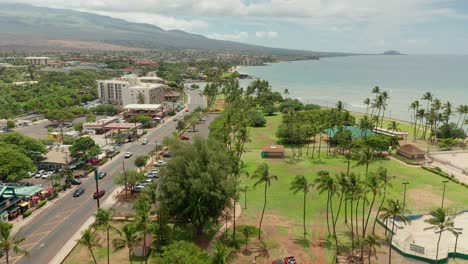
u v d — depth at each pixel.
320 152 163.25
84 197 107.81
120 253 77.94
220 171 83.44
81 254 77.69
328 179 81.38
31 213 96.19
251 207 102.50
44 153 141.12
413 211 98.56
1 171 110.44
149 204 76.31
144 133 193.75
